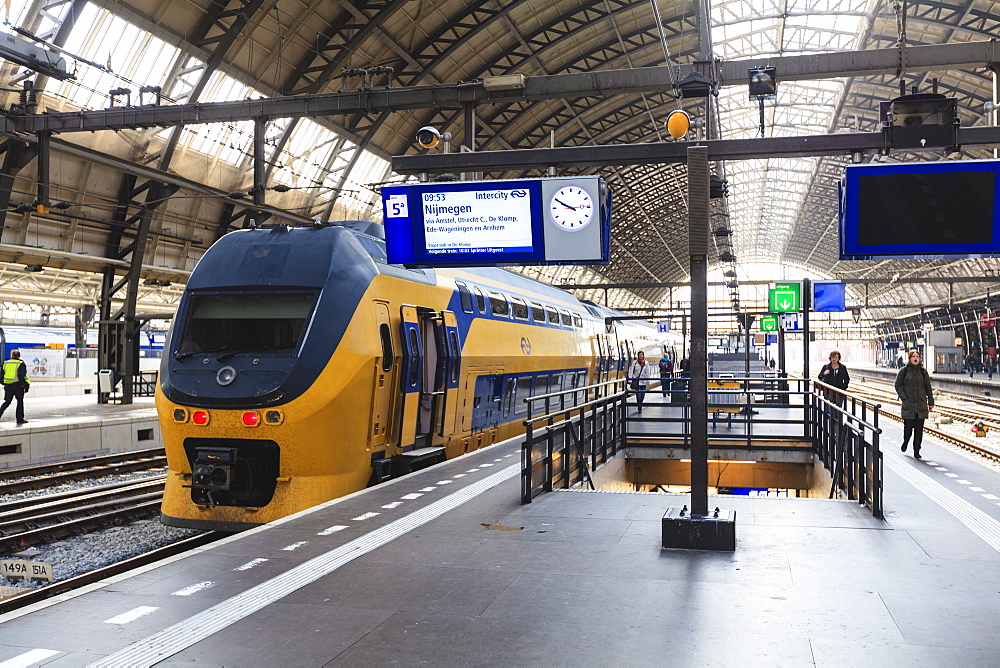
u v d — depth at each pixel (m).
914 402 13.67
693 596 6.05
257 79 26.45
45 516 12.68
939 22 30.56
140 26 21.89
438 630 5.34
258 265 11.46
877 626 5.38
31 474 17.03
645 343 42.94
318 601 5.95
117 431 21.20
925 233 8.52
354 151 31.97
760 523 8.62
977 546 7.59
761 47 37.72
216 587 6.29
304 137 29.56
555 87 17.41
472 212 9.45
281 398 10.41
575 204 9.20
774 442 16.30
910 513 9.13
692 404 7.75
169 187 26.19
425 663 4.78
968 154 38.78
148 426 22.34
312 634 5.26
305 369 10.55
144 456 20.33
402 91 18.38
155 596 6.05
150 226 26.89
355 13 26.11
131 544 11.77
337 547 7.57
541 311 20.34
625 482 17.11
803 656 4.86
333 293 11.09
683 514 7.84
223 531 11.04
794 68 15.96
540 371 19.98
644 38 34.69
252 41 24.89
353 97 18.70
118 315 26.88
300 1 24.53
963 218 8.42
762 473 16.89
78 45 21.39
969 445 19.83
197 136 26.22
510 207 9.36
